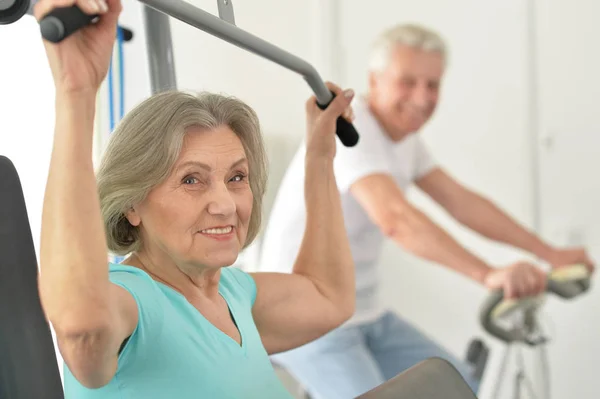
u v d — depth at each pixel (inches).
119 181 40.4
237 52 111.3
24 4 36.0
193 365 39.4
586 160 117.6
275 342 51.3
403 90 89.7
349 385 81.6
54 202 32.8
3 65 80.5
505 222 99.5
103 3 32.5
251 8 117.3
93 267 32.8
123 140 40.6
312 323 52.1
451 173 124.5
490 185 122.6
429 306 126.3
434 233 81.9
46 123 81.3
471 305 124.3
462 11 122.3
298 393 119.6
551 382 122.1
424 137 125.5
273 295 50.6
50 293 32.7
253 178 46.2
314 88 53.3
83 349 33.0
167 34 57.7
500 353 124.9
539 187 120.1
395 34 90.5
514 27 119.8
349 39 123.5
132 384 38.1
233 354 41.6
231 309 44.8
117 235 42.3
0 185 41.3
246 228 42.9
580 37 116.6
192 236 40.3
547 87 118.9
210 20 41.6
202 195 40.6
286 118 120.0
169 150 39.9
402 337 87.5
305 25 122.0
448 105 123.8
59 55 32.6
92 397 38.3
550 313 121.4
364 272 88.0
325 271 54.3
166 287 40.8
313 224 55.2
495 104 121.6
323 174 55.7
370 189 83.0
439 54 91.0
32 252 41.7
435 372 49.0
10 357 39.5
